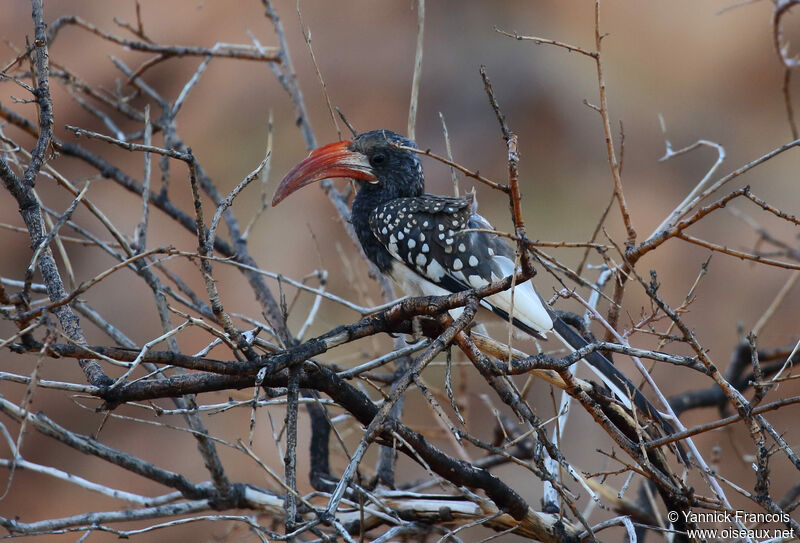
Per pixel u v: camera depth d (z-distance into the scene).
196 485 7.16
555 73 18.52
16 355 13.60
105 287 14.52
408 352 6.63
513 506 6.57
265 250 15.62
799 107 18.91
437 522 7.00
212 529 12.94
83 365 6.04
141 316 14.46
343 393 6.04
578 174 18.02
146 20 17.00
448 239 7.71
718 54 19.28
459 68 18.25
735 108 19.05
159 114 15.98
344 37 18.39
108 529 6.05
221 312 5.63
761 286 15.84
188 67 17.39
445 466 6.27
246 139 17.28
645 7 19.59
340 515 7.21
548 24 19.17
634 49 19.34
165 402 13.73
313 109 17.86
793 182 17.95
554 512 7.06
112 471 13.41
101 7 16.66
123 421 13.52
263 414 12.01
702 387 13.20
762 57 19.33
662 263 16.22
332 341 6.14
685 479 6.35
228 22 17.92
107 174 9.20
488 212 17.36
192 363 5.58
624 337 6.61
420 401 12.83
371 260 8.54
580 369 9.00
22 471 13.09
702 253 16.34
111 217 14.98
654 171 18.25
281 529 8.66
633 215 17.42
